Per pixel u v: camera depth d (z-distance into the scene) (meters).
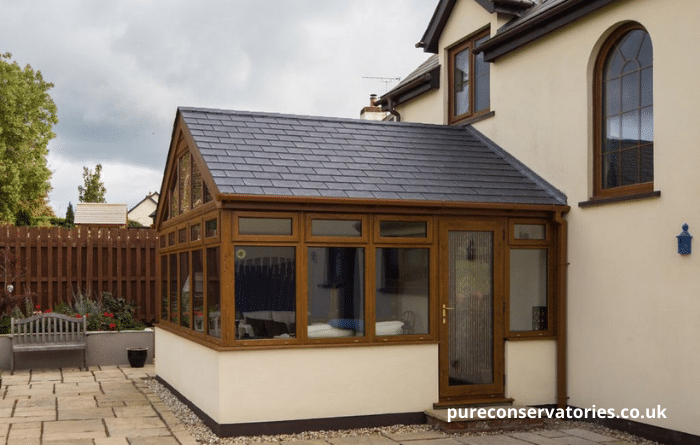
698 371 7.13
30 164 33.16
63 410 9.15
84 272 15.37
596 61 8.85
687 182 7.29
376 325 8.32
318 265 8.13
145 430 8.01
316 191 8.05
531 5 10.70
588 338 8.73
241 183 7.84
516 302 9.09
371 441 7.57
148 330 13.95
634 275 8.00
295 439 7.64
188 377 9.37
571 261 9.05
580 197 8.92
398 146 10.12
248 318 7.82
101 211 22.44
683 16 7.37
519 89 10.26
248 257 7.86
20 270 14.62
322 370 8.02
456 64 12.50
